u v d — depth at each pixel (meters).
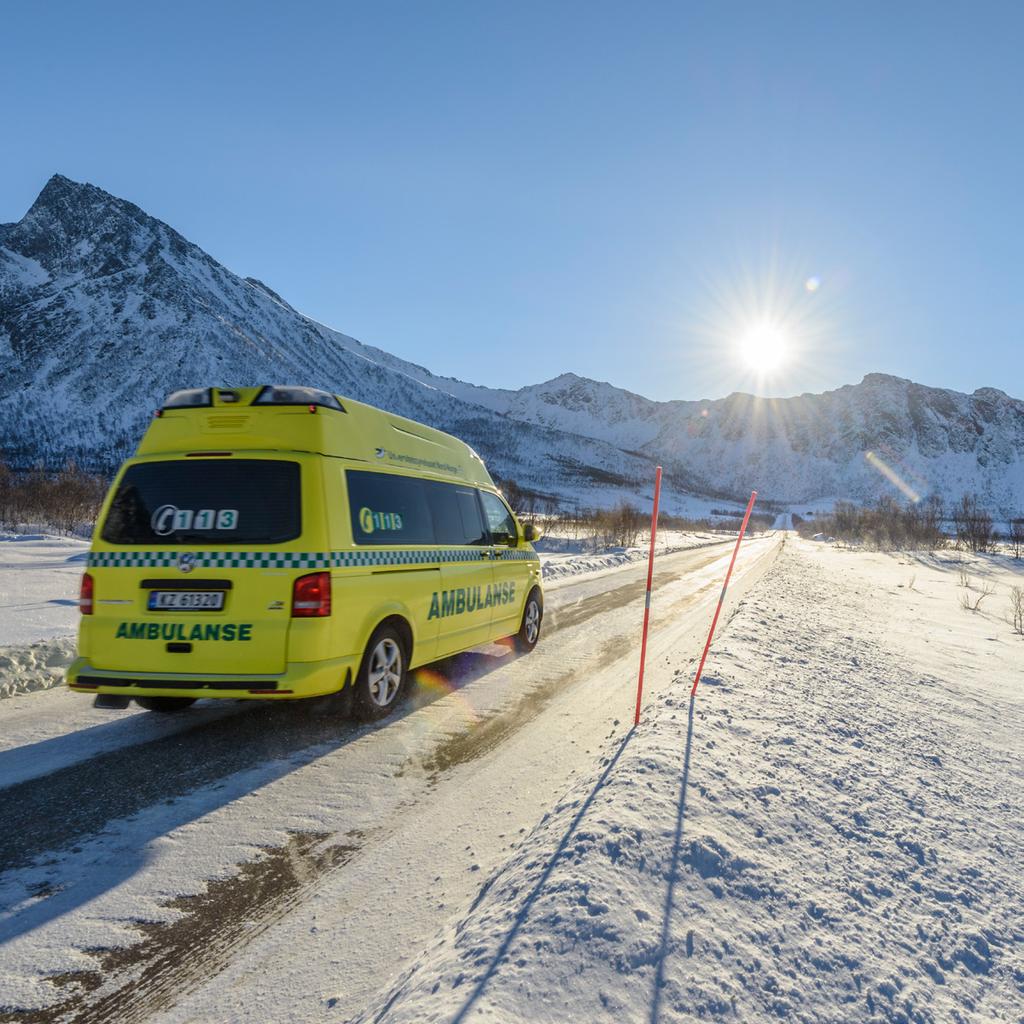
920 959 2.28
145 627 4.48
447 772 4.12
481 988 1.88
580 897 2.29
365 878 2.92
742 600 11.07
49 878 2.88
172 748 4.48
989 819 3.51
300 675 4.33
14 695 5.75
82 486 26.62
